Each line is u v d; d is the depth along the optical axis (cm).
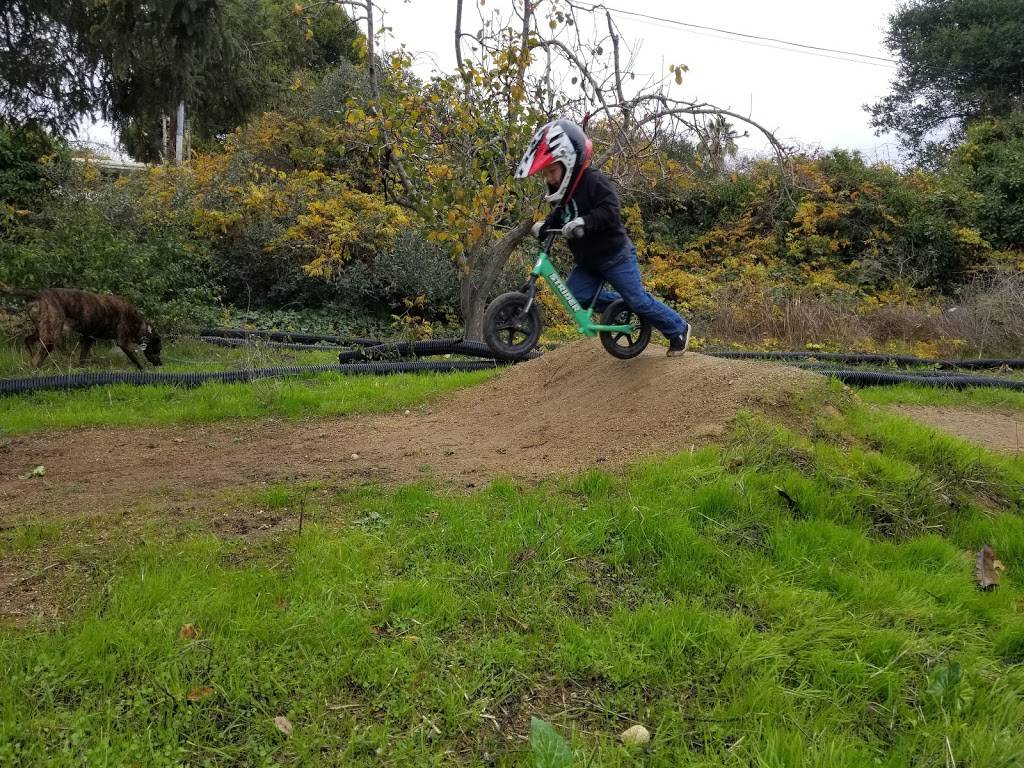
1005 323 1300
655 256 1759
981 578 355
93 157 1742
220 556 338
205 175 1476
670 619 286
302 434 580
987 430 704
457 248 830
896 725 243
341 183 1480
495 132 852
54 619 282
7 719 222
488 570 323
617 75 870
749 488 392
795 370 520
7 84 980
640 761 219
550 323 1313
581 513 377
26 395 694
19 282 871
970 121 2677
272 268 1377
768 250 1772
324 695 244
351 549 338
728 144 1388
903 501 416
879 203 1811
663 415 506
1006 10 2681
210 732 224
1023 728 244
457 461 495
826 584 333
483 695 249
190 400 680
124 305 840
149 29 883
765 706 244
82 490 439
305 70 1878
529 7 835
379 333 1305
